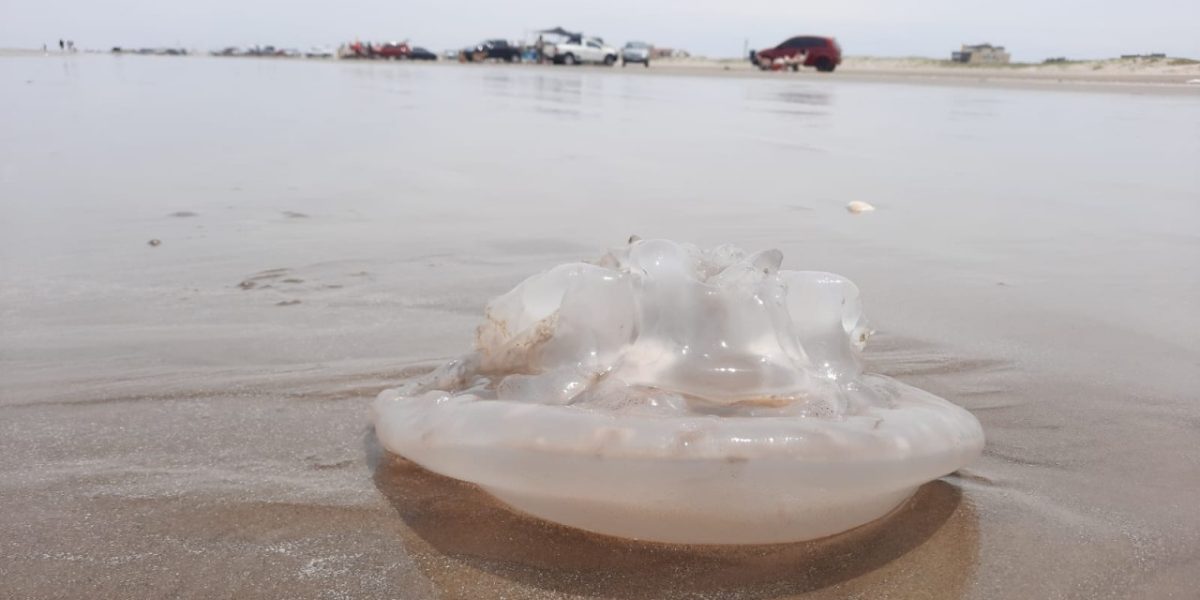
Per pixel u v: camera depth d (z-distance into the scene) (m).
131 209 4.91
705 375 1.64
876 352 2.74
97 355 2.60
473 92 18.14
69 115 11.05
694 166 6.99
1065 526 1.69
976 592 1.48
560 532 1.59
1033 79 25.78
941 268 3.76
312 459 1.92
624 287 1.74
